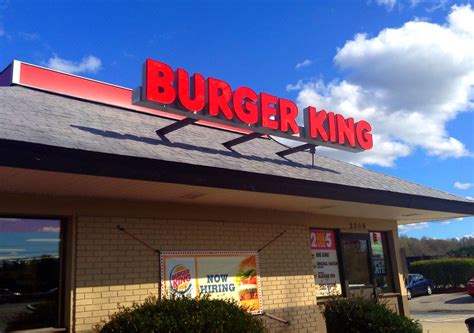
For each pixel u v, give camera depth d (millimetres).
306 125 10039
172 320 6105
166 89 7969
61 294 7289
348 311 9102
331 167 11023
